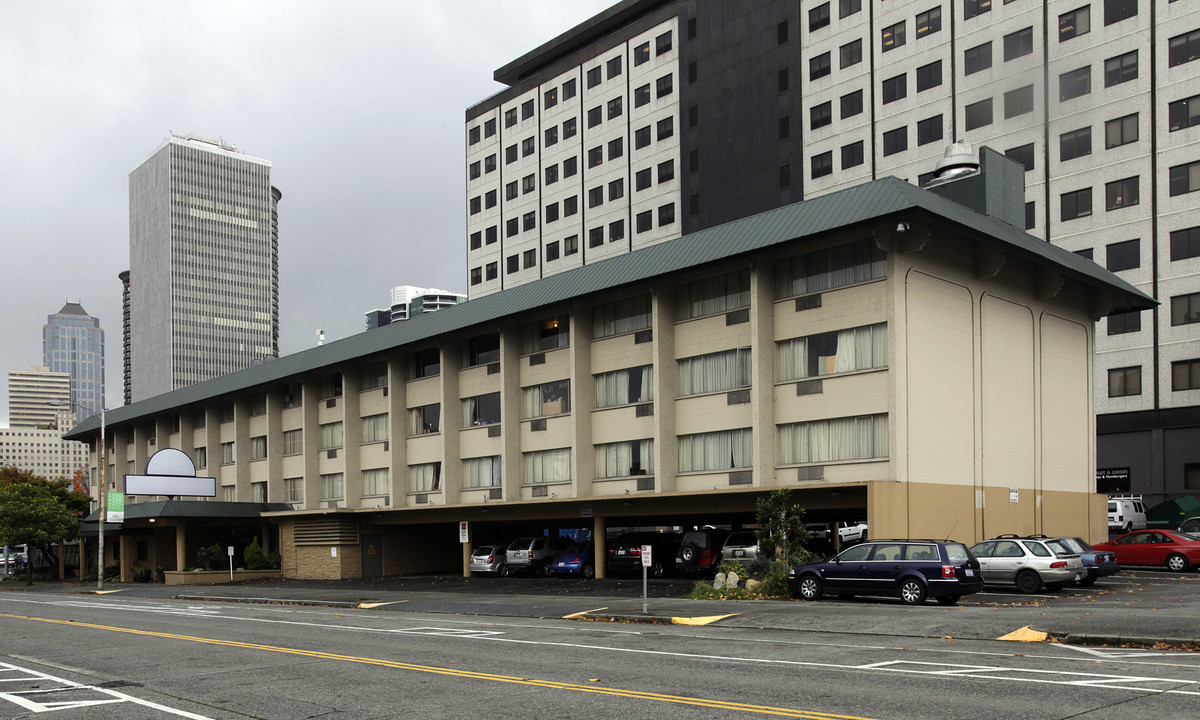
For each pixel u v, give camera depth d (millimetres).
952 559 23203
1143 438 51531
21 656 17766
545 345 42719
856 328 31391
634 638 18453
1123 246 52375
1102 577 30688
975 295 33281
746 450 34125
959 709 10289
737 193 68562
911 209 28125
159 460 57094
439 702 11539
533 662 14977
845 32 63844
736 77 69562
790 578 25859
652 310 36750
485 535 56375
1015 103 56469
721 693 11633
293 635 20484
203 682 13711
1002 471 33562
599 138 79062
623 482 38156
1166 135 51156
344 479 52969
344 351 53250
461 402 46938
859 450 31031
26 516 61125
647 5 79125
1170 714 9883
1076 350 38719
